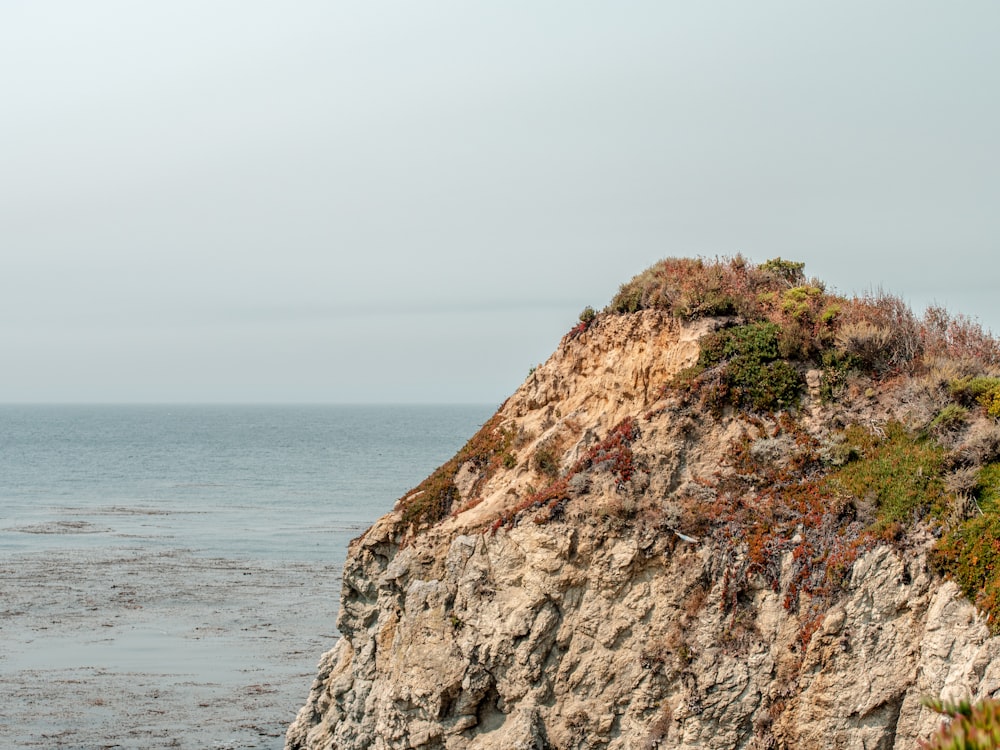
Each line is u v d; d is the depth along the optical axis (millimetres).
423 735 25109
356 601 30531
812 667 21562
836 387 25500
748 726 22078
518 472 28656
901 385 25031
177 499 114125
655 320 28016
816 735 21281
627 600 23891
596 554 24188
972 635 19953
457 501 29984
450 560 25938
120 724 38281
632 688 23406
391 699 25750
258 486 131250
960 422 23500
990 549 20344
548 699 24031
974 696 19328
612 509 24281
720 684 22375
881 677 20906
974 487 21828
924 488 22281
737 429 25312
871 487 22953
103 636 50281
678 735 22594
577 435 28078
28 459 179750
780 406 25438
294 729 31219
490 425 32156
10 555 72250
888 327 26141
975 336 26547
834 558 22188
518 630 24266
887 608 21203
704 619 23047
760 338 26109
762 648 22281
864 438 24250
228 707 40406
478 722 24781
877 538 21828
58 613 54656
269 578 65125
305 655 47688
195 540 81125
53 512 99875
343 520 95875
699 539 23781
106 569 67312
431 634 25500
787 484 24125
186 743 36531
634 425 25656
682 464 25109
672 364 27016
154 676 44094
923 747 9625
